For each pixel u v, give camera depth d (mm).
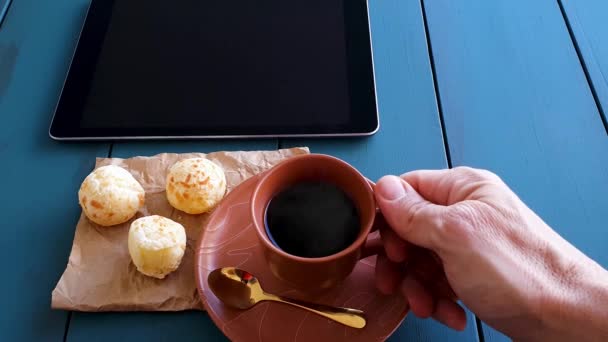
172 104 423
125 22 468
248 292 329
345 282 338
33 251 369
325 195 306
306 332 317
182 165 370
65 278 343
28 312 345
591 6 495
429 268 337
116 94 428
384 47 473
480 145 420
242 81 434
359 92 429
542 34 480
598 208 390
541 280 282
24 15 491
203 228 348
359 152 414
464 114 436
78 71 440
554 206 392
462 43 476
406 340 339
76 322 340
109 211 356
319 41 456
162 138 410
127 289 342
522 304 284
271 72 438
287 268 286
